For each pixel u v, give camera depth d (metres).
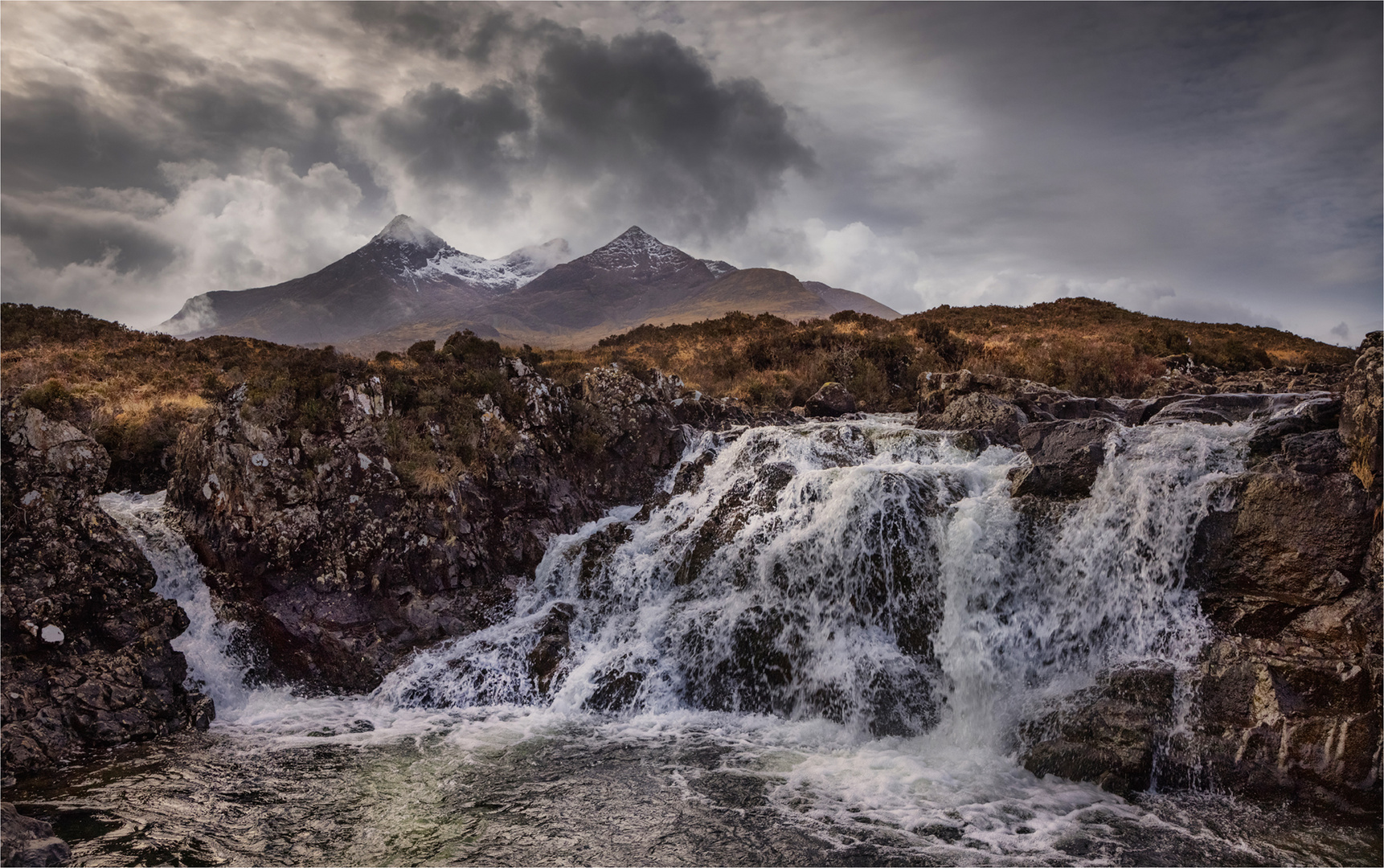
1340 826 9.07
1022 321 48.72
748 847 8.91
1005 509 13.40
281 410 15.90
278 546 14.73
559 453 18.86
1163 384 23.95
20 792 10.14
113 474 17.66
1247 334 47.31
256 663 14.20
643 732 12.63
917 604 13.34
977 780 10.60
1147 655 11.33
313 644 14.41
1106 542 12.23
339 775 10.92
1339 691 9.55
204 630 14.08
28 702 11.48
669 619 14.95
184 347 28.64
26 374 22.20
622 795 10.28
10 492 13.35
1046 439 14.09
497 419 18.19
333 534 15.17
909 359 30.84
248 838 9.10
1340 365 26.48
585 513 18.62
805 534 14.59
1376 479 10.27
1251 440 12.18
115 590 13.61
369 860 8.69
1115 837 8.98
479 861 8.69
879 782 10.58
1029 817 9.54
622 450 20.11
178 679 13.06
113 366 24.86
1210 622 11.16
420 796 10.26
